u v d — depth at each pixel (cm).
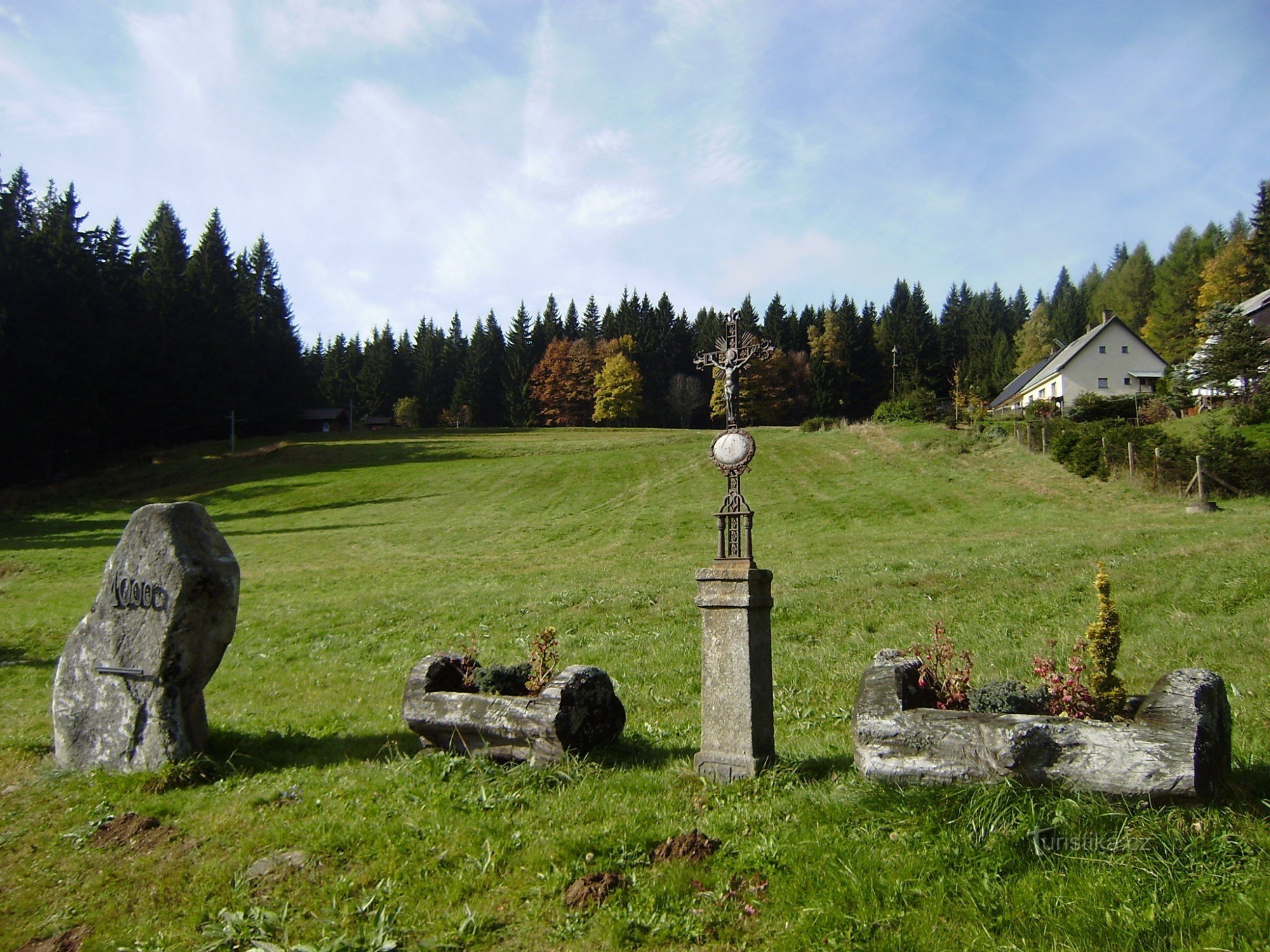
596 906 505
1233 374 4894
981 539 2545
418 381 14062
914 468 4359
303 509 4925
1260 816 523
